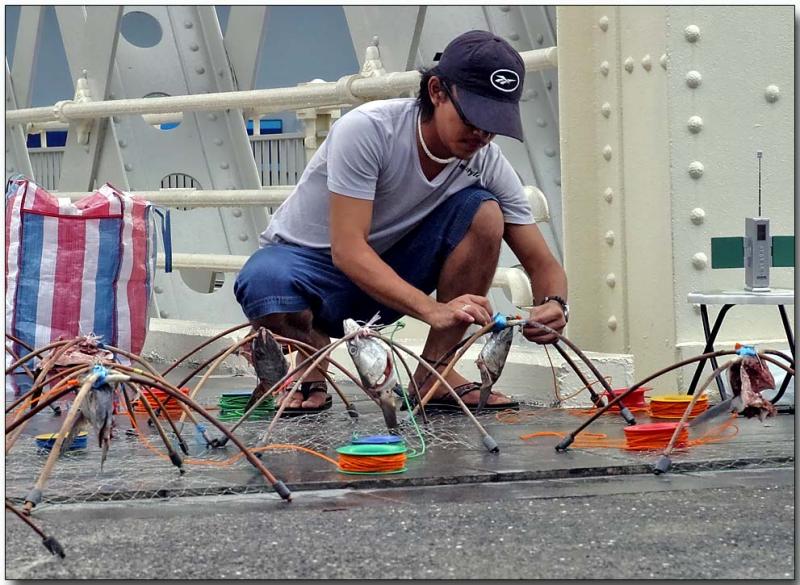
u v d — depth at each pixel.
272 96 6.10
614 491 2.73
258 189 7.12
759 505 2.54
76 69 7.57
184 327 6.67
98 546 2.23
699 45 4.47
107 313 5.05
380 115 3.91
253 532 2.33
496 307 5.92
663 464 2.97
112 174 7.45
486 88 3.59
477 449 3.31
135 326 5.12
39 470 3.05
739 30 4.52
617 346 4.78
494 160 4.14
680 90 4.45
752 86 4.54
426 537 2.27
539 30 5.84
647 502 2.59
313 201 4.21
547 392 4.52
